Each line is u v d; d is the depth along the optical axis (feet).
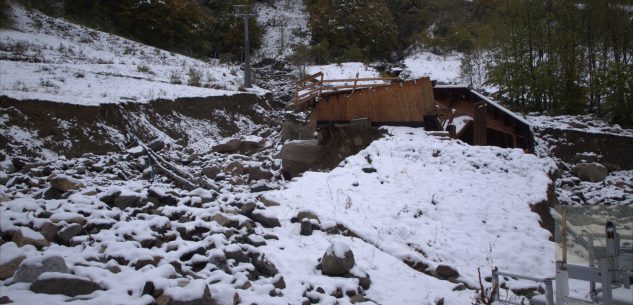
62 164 45.73
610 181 55.01
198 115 74.38
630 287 14.47
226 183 44.55
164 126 65.57
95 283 18.12
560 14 79.46
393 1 162.91
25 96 52.70
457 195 36.27
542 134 63.52
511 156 43.29
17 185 38.27
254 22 142.00
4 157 45.42
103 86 71.46
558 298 15.29
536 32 80.53
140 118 62.44
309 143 55.47
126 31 124.47
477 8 149.79
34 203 26.50
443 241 30.22
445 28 149.59
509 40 84.12
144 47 114.01
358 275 23.56
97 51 99.30
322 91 59.26
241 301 19.11
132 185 41.63
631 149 59.88
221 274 20.85
